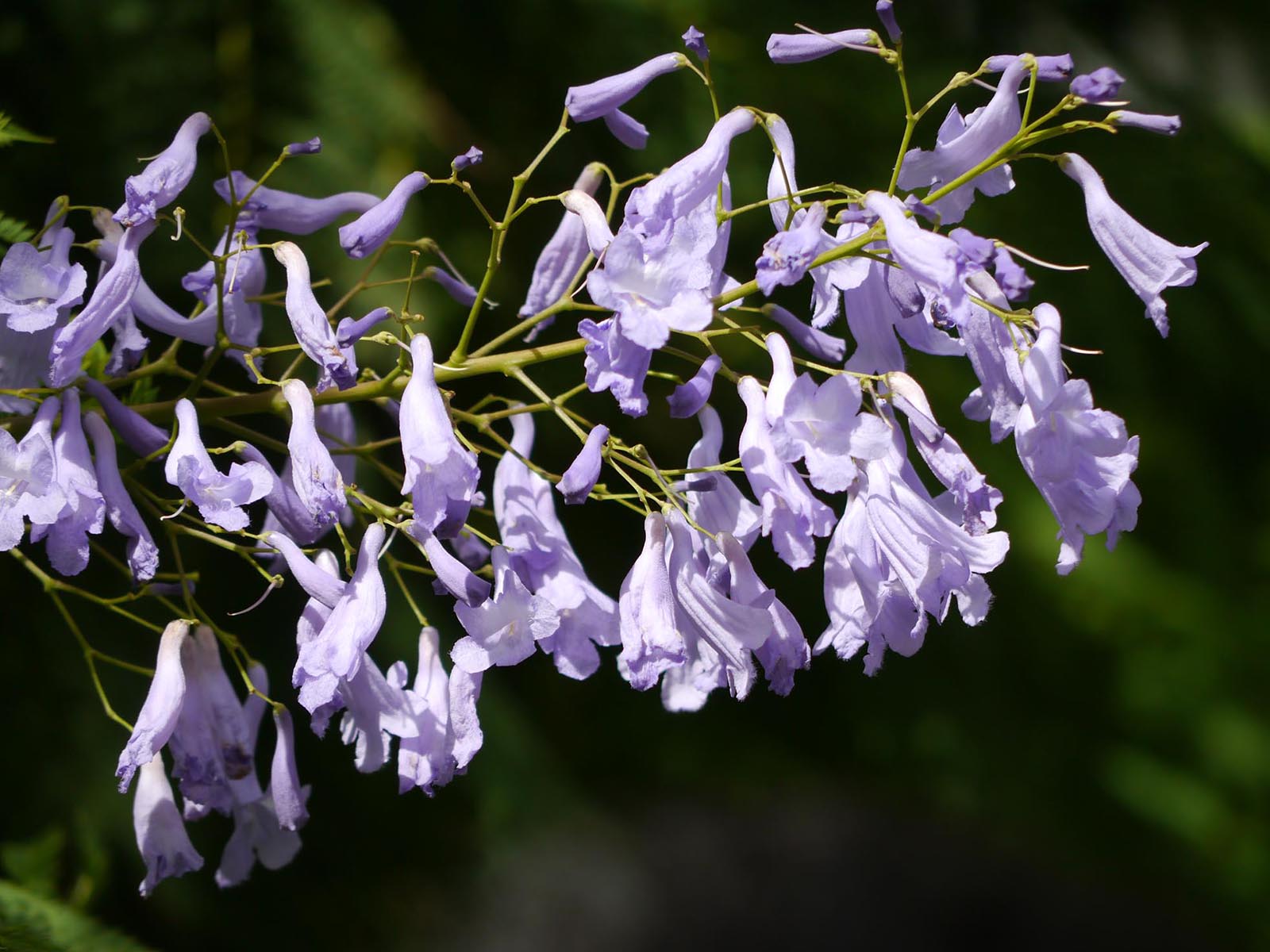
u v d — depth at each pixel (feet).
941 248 3.17
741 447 3.24
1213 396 7.73
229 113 4.68
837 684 7.30
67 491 3.24
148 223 3.29
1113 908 10.87
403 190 3.32
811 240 3.20
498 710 5.35
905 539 3.25
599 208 3.30
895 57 3.29
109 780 4.43
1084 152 6.84
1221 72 8.66
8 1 4.58
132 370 3.41
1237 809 7.82
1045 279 6.72
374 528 3.26
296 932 5.35
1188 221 7.09
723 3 5.93
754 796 8.80
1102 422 3.24
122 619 4.57
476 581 3.24
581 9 5.63
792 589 6.43
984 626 7.36
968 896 11.05
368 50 4.83
